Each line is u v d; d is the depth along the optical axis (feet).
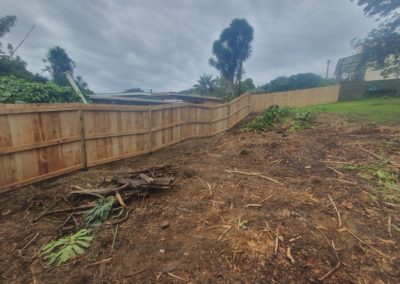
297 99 49.49
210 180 10.47
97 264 5.30
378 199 7.82
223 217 7.17
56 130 11.01
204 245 5.82
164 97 41.14
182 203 8.24
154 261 5.35
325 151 13.98
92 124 12.78
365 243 5.66
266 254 5.37
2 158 9.10
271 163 12.76
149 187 8.86
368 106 33.55
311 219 6.79
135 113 15.62
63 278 4.91
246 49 67.00
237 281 4.67
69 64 72.95
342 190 8.63
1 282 4.84
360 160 11.71
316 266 4.94
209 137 26.43
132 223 7.02
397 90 44.73
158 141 18.39
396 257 5.17
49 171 10.94
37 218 7.42
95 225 6.87
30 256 5.63
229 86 61.72
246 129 26.35
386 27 30.89
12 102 14.01
